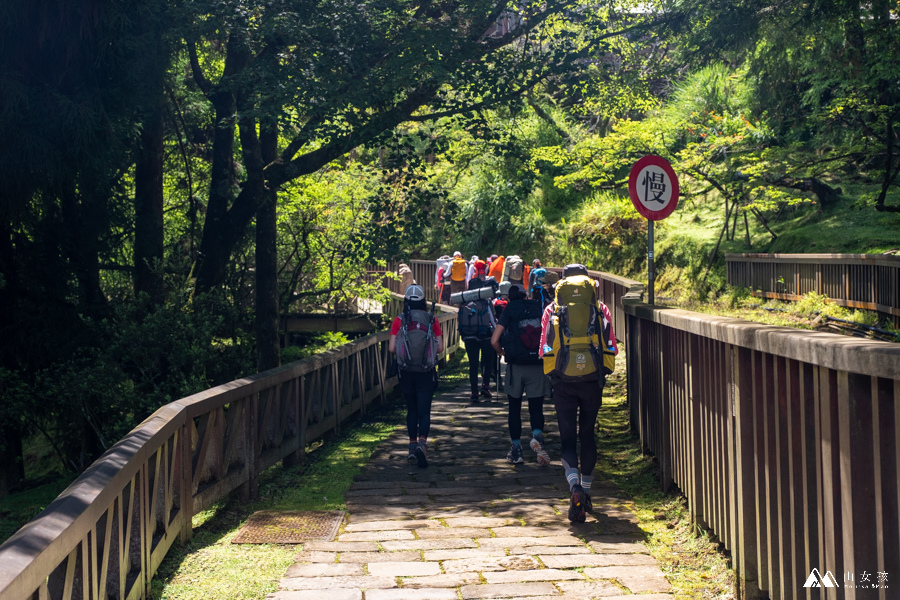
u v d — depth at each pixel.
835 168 18.38
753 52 13.06
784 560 3.28
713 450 4.43
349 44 9.72
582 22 12.02
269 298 12.13
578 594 3.91
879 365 2.27
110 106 9.70
